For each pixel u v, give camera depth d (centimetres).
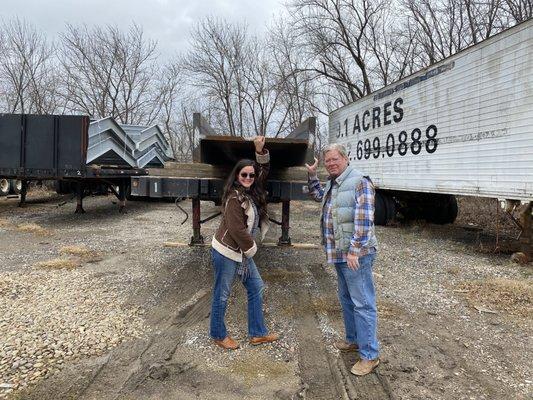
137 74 3106
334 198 330
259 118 3056
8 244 789
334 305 471
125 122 3092
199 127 530
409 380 317
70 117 1053
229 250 345
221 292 352
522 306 488
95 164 1182
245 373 322
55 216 1191
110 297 486
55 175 1069
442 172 886
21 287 514
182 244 767
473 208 1440
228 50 2989
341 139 1462
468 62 797
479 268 668
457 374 329
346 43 2334
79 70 2967
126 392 294
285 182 577
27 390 293
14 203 1492
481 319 448
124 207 1295
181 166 594
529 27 655
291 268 629
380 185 1165
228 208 344
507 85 703
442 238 959
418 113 973
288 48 2761
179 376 317
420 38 2283
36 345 358
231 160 619
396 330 411
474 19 2017
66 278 559
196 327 405
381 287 554
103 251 731
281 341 377
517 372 334
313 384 309
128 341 373
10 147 1070
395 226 1159
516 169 688
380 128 1161
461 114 821
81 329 392
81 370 321
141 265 636
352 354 355
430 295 525
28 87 2733
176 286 532
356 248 312
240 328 404
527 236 725
